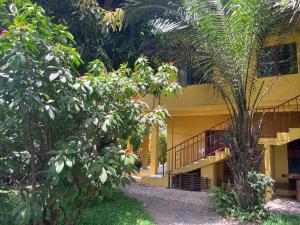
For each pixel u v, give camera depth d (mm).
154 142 13586
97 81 3945
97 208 7703
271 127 11023
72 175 3633
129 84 4441
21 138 3895
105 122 3723
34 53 3479
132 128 4516
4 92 3299
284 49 10344
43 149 3959
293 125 10891
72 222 4312
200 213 7871
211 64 7605
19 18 3521
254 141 7582
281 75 10102
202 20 7066
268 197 9641
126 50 10180
